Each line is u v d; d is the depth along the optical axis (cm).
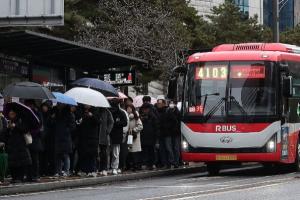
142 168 2653
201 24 5647
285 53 2509
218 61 2447
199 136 2405
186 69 2486
